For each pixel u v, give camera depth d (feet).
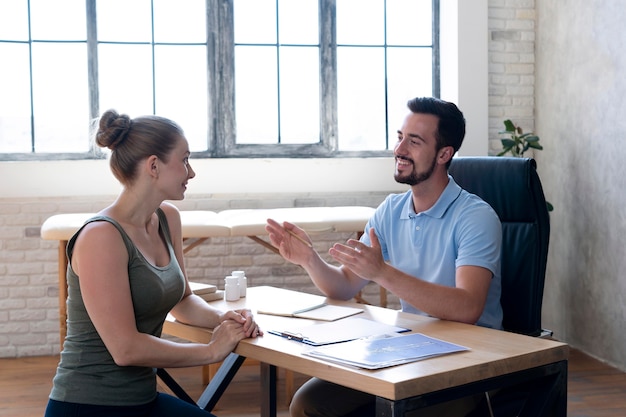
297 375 15.20
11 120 17.49
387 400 5.76
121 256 7.01
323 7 18.49
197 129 18.24
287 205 17.85
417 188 9.06
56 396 7.05
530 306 9.56
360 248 7.83
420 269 9.11
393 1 18.76
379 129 18.88
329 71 18.57
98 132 7.35
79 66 17.71
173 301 7.59
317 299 8.89
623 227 14.87
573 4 16.42
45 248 17.01
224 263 17.56
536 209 9.65
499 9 18.19
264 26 18.34
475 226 8.56
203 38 18.13
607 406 13.10
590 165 15.97
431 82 18.98
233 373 8.34
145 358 6.96
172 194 7.52
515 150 17.16
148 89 17.99
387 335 7.10
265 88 18.42
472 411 7.82
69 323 7.21
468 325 7.63
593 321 16.07
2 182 16.76
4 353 16.98
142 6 17.87
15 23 17.43
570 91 16.67
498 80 18.28
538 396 6.79
